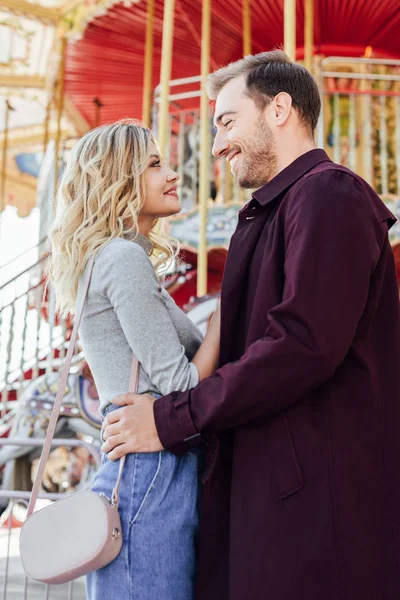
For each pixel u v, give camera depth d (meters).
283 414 1.36
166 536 1.41
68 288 1.59
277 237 1.47
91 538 1.33
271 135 1.59
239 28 6.90
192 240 5.63
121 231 1.59
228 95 1.64
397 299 1.52
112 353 1.50
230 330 1.51
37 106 8.89
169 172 1.70
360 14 6.54
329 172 1.44
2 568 4.23
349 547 1.28
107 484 1.44
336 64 7.04
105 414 1.51
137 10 6.58
